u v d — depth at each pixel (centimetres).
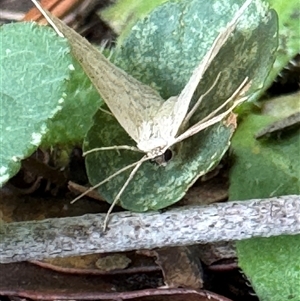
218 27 16
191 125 16
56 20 15
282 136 17
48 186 18
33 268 17
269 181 17
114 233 16
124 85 16
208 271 17
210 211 16
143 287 17
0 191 18
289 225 16
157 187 16
